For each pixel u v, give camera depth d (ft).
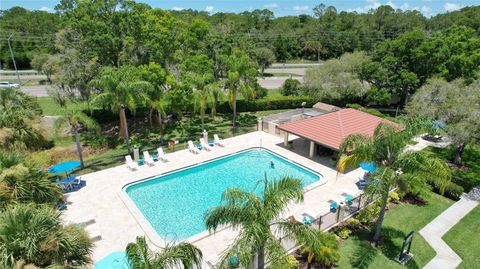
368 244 50.80
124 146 93.81
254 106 132.26
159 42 107.24
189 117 121.19
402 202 63.52
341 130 81.25
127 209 60.29
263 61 211.61
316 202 63.10
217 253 48.08
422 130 48.06
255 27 359.87
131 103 80.74
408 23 348.59
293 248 48.42
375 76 123.65
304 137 81.35
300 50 300.20
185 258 30.89
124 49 103.91
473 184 70.79
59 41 102.58
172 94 90.12
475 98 70.85
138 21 103.09
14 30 240.12
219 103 126.62
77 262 31.76
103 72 83.15
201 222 59.16
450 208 61.82
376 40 307.99
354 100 138.62
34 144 75.82
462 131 66.44
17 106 75.31
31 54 214.48
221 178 76.13
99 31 99.30
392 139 46.60
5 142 68.33
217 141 93.15
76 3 108.88
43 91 151.94
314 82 127.85
